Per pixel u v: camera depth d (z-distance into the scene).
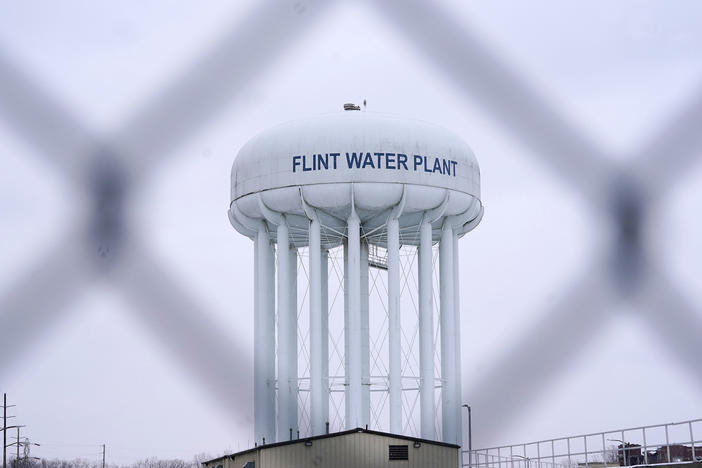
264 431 49.53
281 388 48.16
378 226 49.81
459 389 50.31
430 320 48.47
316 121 48.56
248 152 49.81
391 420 46.97
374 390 48.34
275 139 48.78
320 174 47.50
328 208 48.28
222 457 46.81
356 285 47.50
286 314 48.72
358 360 47.06
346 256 50.41
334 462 42.16
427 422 47.50
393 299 47.66
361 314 49.88
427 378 47.94
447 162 48.62
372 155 47.44
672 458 44.16
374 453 42.44
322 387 49.12
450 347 49.84
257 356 50.19
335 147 47.59
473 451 48.91
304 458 42.03
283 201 48.25
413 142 48.06
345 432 42.41
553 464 44.88
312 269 47.94
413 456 42.69
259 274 50.56
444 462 43.06
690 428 35.62
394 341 47.38
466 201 49.38
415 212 49.00
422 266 48.88
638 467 37.19
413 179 47.59
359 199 47.47
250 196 49.09
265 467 41.81
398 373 47.28
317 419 46.84
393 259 47.78
